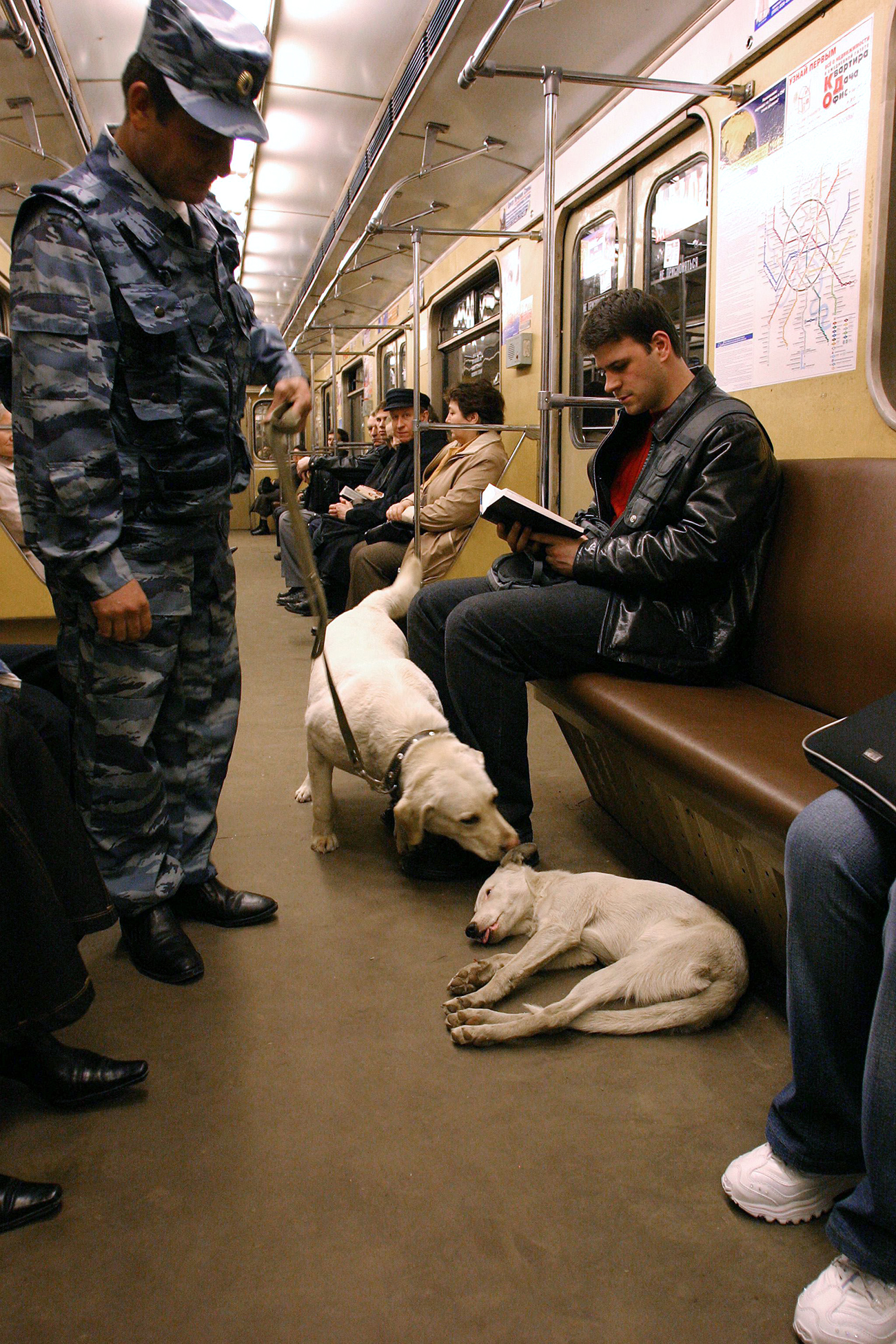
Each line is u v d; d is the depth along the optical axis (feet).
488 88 13.30
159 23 4.97
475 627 7.66
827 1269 3.66
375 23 13.00
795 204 8.92
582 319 14.94
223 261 6.10
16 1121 4.95
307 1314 3.70
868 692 6.13
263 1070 5.35
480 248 19.30
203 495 6.05
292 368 6.74
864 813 3.85
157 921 6.50
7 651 7.61
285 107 16.05
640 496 7.60
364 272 25.85
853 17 8.00
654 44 11.37
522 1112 4.96
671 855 7.48
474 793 6.93
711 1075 5.28
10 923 4.26
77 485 5.30
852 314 8.28
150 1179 4.48
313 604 6.40
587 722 7.71
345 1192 4.38
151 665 6.07
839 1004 3.86
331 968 6.51
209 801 7.14
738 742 5.78
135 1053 5.52
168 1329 3.64
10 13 10.81
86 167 5.44
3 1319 3.69
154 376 5.62
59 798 4.81
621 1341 3.57
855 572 6.39
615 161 12.87
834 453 8.68
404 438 17.97
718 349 10.45
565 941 6.28
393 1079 5.26
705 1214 4.23
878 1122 3.35
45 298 5.13
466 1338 3.58
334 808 9.67
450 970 6.47
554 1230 4.12
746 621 7.39
